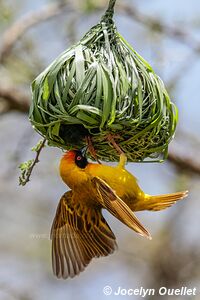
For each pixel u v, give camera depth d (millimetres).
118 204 8359
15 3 14328
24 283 17219
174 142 14250
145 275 18078
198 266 17875
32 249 17422
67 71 8492
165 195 8984
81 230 9016
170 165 14352
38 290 17344
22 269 17406
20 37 13773
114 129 8484
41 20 13969
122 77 8492
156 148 8922
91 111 8289
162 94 8750
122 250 18156
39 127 8680
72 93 8422
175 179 14555
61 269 9039
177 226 18219
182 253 18000
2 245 17344
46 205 17484
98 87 8352
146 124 8625
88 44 8688
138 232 8133
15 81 13672
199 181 14836
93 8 13898
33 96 8680
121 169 8773
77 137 8773
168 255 17984
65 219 9102
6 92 13562
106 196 8484
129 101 8477
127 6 14078
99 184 8570
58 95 8430
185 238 18156
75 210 9031
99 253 8953
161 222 18312
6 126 16656
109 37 8734
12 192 17141
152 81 8695
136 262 18172
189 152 13977
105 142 8812
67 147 8930
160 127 8750
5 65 13688
